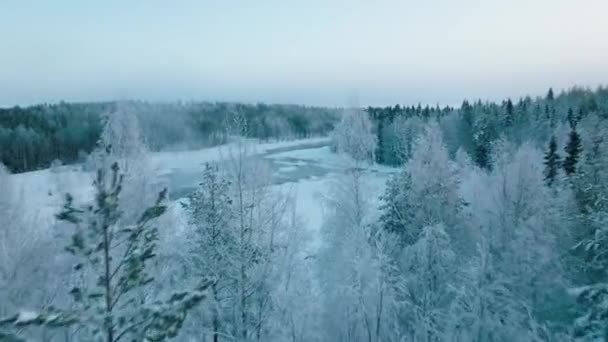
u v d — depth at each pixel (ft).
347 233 52.54
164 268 34.58
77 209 20.21
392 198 58.49
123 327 19.94
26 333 18.07
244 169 42.42
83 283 24.73
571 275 53.42
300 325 43.80
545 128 194.18
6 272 29.04
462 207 57.62
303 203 111.86
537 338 46.57
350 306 49.06
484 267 49.01
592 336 45.55
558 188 64.39
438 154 56.75
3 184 35.40
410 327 51.93
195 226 45.57
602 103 235.61
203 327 39.40
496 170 66.54
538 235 52.29
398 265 54.34
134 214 25.03
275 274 42.78
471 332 48.21
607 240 52.24
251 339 41.01
